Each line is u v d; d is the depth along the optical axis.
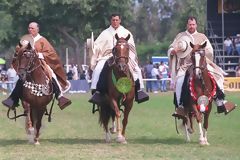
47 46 20.30
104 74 20.12
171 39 126.19
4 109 32.56
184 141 20.69
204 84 19.14
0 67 61.84
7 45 64.81
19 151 18.30
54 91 19.91
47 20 61.47
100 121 20.73
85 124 26.89
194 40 20.47
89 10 59.62
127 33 21.38
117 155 17.36
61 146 19.41
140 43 128.38
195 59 19.08
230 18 54.53
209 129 24.22
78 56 67.12
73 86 52.06
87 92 51.59
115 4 60.78
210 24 54.28
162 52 102.00
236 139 21.05
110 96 19.88
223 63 51.25
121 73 19.38
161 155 17.30
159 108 34.44
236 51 52.06
